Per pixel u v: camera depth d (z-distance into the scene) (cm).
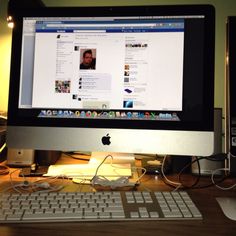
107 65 77
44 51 78
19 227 49
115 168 83
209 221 52
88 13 77
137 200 57
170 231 48
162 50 75
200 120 73
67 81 77
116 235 47
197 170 82
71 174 78
